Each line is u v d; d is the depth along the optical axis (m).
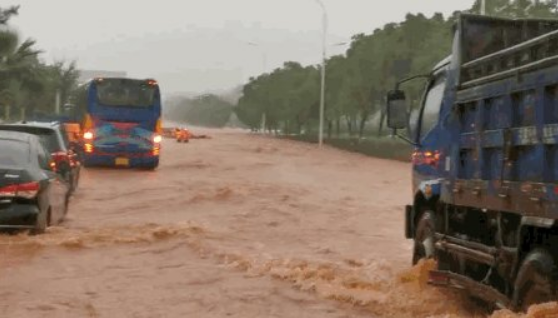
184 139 72.50
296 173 36.19
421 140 12.12
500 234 8.81
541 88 7.79
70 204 21.33
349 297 10.04
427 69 55.69
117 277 11.31
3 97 60.69
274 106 110.19
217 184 27.56
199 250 13.69
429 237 11.45
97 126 34.59
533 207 7.85
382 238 16.62
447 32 59.12
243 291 10.49
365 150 63.06
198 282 11.05
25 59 62.97
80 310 9.32
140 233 15.52
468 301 9.91
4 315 8.97
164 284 10.88
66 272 11.59
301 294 10.36
